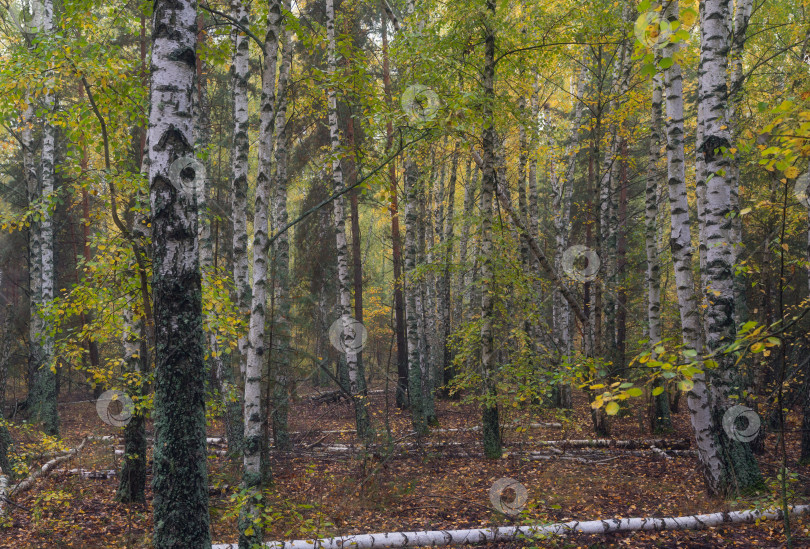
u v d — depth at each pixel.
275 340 7.79
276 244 10.12
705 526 6.31
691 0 4.51
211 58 7.43
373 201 16.67
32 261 14.48
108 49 6.60
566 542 6.02
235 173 8.26
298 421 13.93
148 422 14.04
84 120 6.74
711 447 7.54
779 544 5.65
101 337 6.94
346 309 13.12
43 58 6.09
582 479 9.02
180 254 4.00
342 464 9.70
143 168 7.39
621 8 10.62
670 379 2.90
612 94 12.54
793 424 12.34
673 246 7.96
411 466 10.02
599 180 12.50
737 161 9.66
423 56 8.48
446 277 20.02
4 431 8.33
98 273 6.64
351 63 6.32
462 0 8.83
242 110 8.10
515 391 10.00
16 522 6.86
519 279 10.51
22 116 12.59
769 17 12.27
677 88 7.93
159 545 3.81
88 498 7.88
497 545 6.14
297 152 16.23
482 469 9.73
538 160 16.33
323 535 5.80
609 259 15.32
